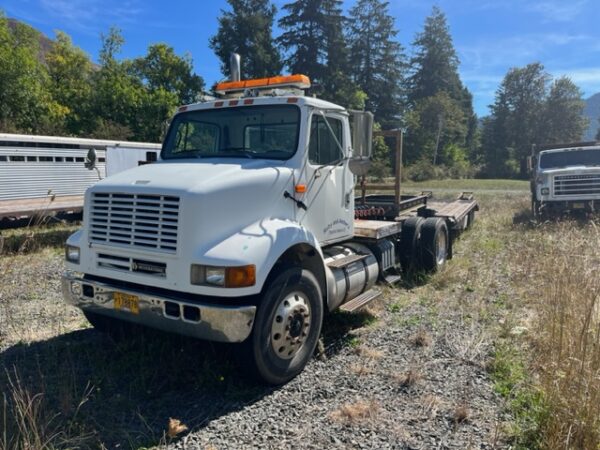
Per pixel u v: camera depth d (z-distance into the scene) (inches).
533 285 253.1
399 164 305.1
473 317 217.5
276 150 179.3
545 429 119.6
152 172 162.7
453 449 118.5
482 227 498.6
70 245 167.2
